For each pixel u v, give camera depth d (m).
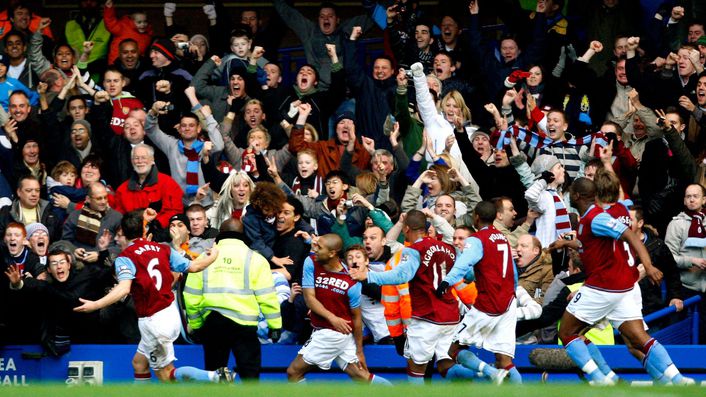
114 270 35.47
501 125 40.94
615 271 30.34
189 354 34.44
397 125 41.09
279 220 35.62
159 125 44.22
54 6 55.84
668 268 36.03
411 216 32.19
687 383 29.89
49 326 34.62
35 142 41.66
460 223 37.41
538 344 34.59
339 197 37.53
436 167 38.22
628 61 43.78
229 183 38.06
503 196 38.19
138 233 31.64
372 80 44.25
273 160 40.72
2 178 41.25
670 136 39.47
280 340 34.56
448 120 42.19
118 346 34.66
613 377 31.16
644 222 39.72
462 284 33.53
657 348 30.23
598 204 31.77
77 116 42.69
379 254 34.25
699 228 37.50
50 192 39.47
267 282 32.22
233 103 43.25
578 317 30.59
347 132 41.16
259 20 51.53
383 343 34.12
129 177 41.94
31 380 34.72
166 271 31.56
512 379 30.92
